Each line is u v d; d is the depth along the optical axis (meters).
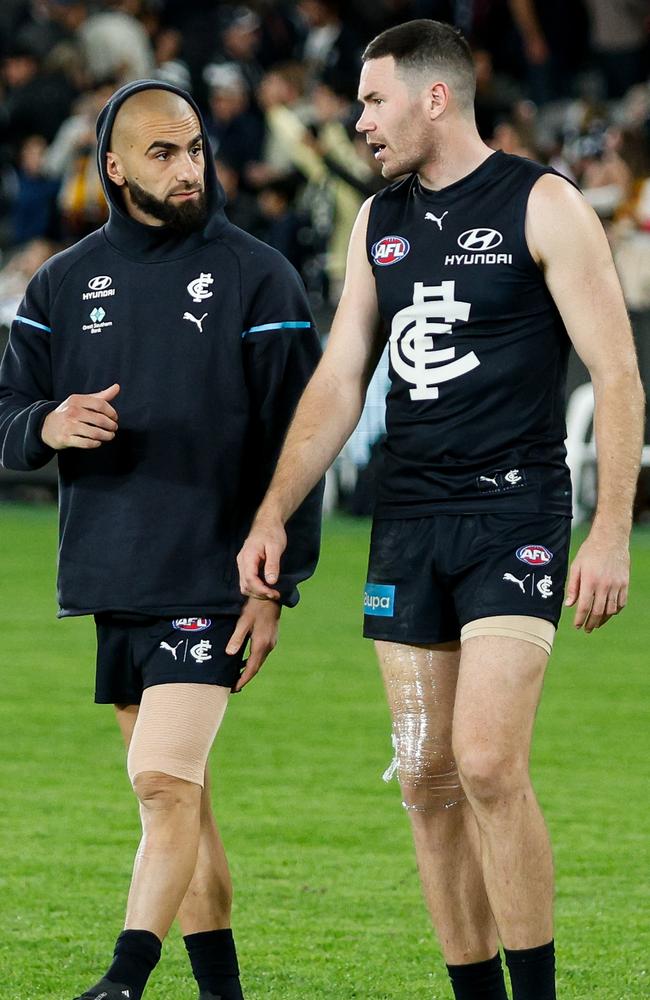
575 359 44.22
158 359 14.36
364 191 46.41
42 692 28.22
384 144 13.88
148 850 13.52
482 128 46.62
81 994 13.85
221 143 55.06
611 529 13.24
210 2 67.12
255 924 17.14
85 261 14.73
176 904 13.48
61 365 14.77
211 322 14.34
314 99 54.38
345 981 15.56
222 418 14.36
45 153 61.94
